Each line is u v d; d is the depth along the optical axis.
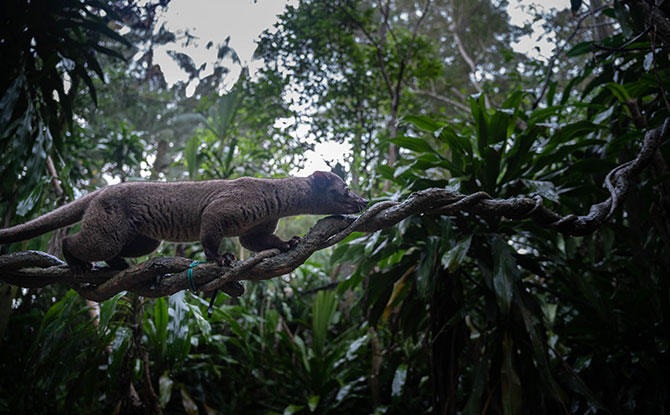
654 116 4.10
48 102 4.56
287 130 9.26
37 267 2.54
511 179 4.21
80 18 4.62
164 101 11.39
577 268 4.38
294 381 6.99
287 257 2.28
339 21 9.44
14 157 4.00
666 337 4.12
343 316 8.27
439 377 4.27
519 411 3.67
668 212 4.04
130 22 4.69
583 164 4.16
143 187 2.71
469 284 5.11
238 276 2.27
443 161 4.23
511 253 4.21
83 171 9.67
